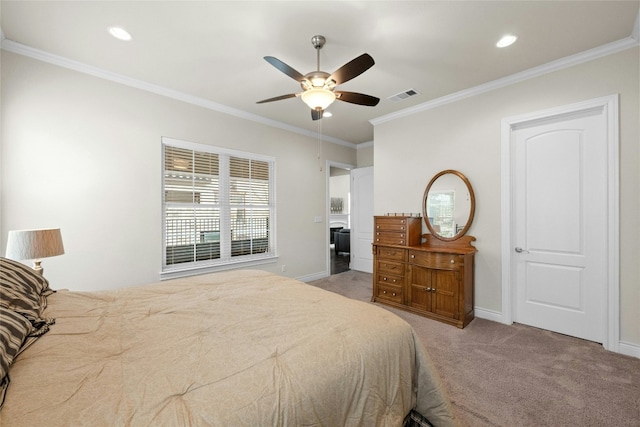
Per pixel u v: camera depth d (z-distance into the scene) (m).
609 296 2.32
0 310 1.00
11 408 0.70
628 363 2.10
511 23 2.00
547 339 2.52
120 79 2.77
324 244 5.00
